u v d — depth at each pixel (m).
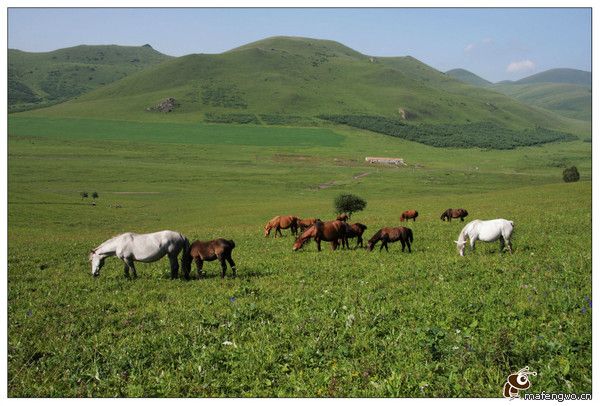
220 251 17.53
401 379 8.57
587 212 37.59
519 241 23.80
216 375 9.50
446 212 43.47
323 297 14.29
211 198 114.31
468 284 14.99
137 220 75.12
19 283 18.16
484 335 10.20
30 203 87.50
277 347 10.50
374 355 9.71
